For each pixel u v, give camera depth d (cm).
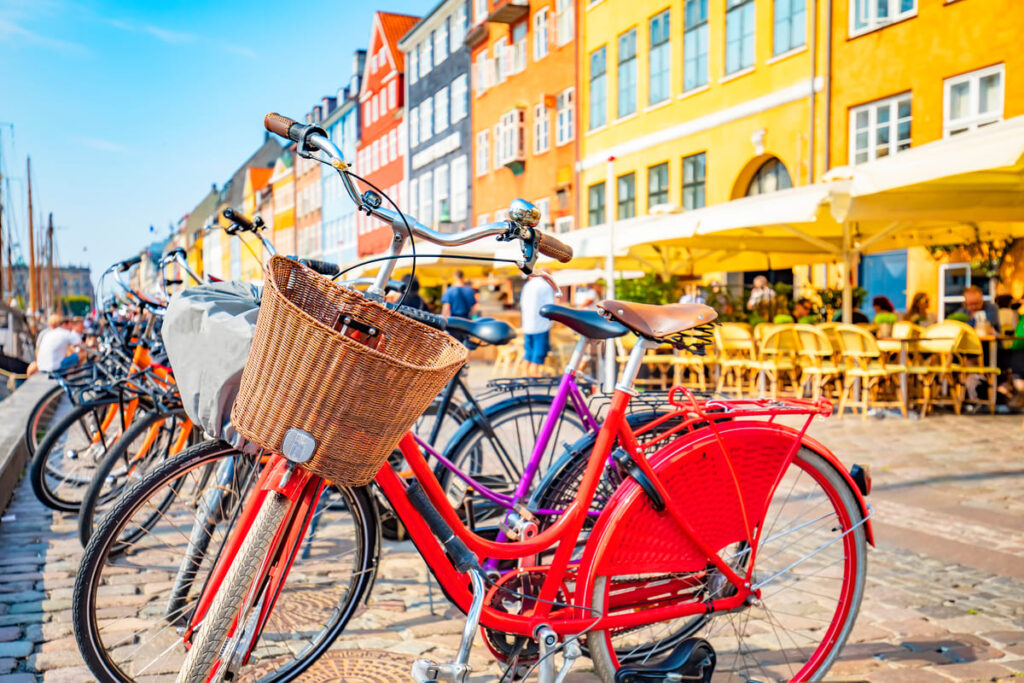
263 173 7869
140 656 271
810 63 1608
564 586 251
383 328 205
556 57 2553
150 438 376
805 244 1280
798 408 264
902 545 432
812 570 365
